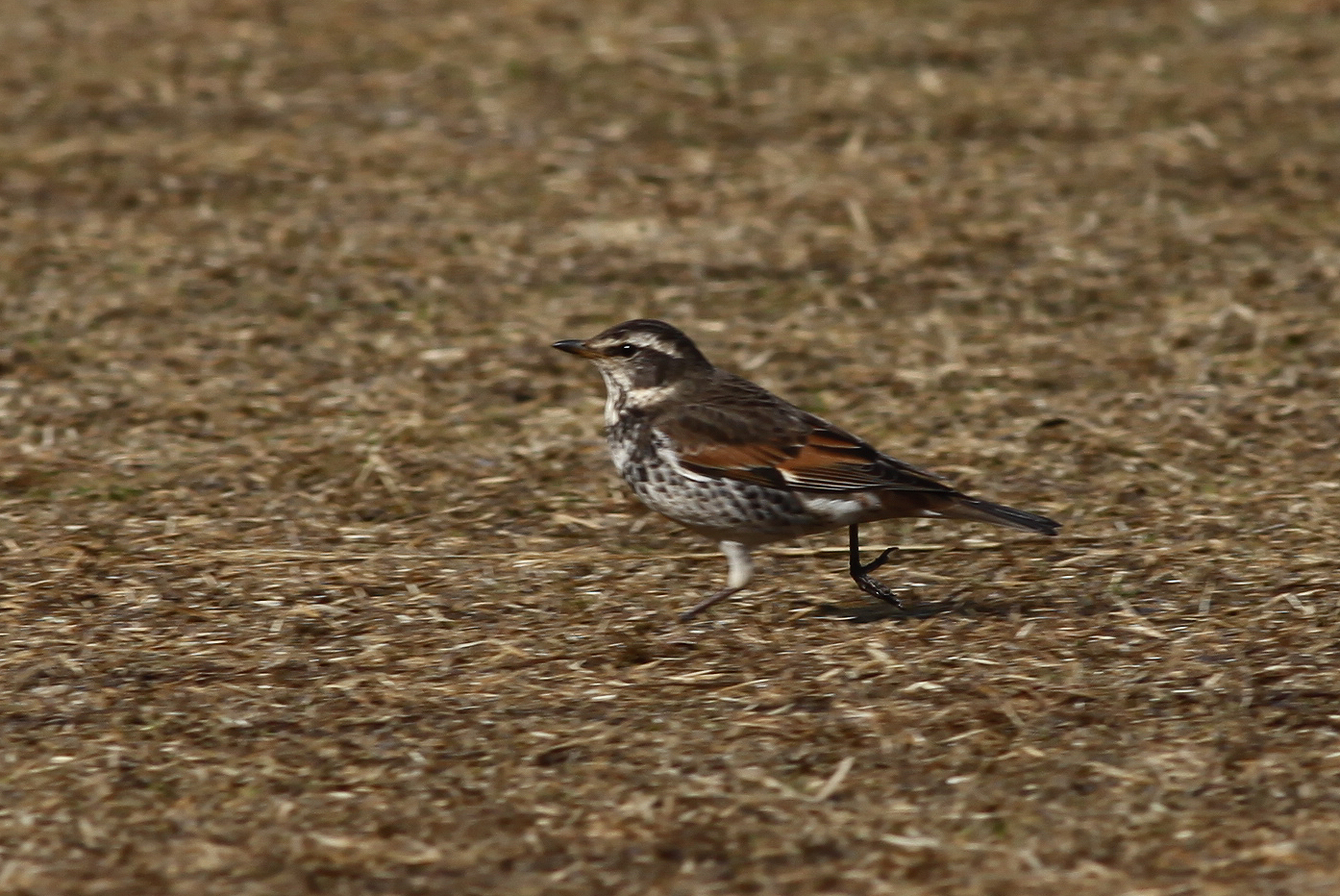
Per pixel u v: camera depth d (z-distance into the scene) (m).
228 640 10.49
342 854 7.97
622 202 18.95
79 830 8.24
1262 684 9.55
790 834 8.09
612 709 9.50
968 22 24.31
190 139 20.48
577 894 7.58
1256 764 8.62
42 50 23.17
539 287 17.03
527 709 9.53
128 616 10.85
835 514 10.18
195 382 14.95
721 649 10.32
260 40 23.56
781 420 10.28
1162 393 14.55
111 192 19.05
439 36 23.72
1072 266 17.28
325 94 21.83
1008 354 15.46
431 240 18.02
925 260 17.53
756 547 10.73
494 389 14.92
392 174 19.62
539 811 8.36
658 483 10.46
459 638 10.53
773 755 8.90
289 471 13.33
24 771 8.84
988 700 9.48
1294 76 22.34
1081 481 13.08
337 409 14.48
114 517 12.52
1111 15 24.64
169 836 8.16
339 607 11.02
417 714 9.46
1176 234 17.95
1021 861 7.79
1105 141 20.45
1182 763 8.67
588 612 10.95
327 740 9.16
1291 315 15.98
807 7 24.94
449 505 12.84
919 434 13.97
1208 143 20.33
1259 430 13.80
